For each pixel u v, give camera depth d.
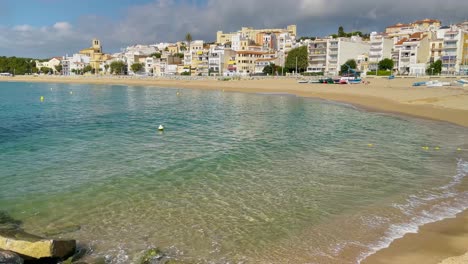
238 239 10.56
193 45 193.38
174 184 15.45
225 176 16.55
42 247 9.04
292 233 10.90
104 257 9.55
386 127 30.25
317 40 147.12
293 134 27.28
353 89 71.62
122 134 28.03
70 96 76.25
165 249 9.99
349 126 30.95
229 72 159.75
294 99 60.81
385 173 16.89
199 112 42.94
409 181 15.66
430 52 129.00
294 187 14.98
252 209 12.75
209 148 22.48
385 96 55.94
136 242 10.41
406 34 159.50
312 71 146.62
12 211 12.63
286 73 141.12
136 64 198.12
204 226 11.43
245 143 23.98
